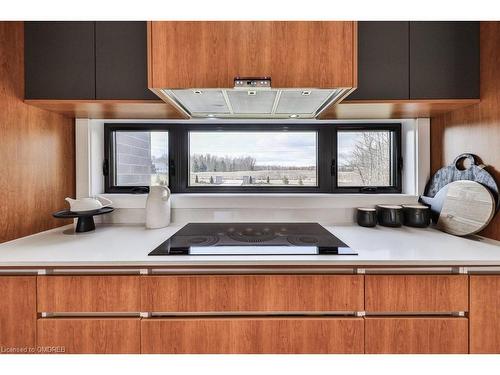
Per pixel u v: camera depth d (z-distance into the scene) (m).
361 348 1.03
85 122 1.64
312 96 1.20
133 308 1.02
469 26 1.25
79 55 1.24
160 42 1.08
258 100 1.26
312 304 1.03
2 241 1.23
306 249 1.12
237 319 1.03
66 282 1.01
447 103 1.28
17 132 1.27
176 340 1.03
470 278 1.01
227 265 1.01
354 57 1.08
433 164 1.63
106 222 1.67
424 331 1.02
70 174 1.62
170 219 1.68
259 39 1.08
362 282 1.02
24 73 1.25
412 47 1.25
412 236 1.35
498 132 1.20
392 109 1.41
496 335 1.02
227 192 1.85
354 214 1.69
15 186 1.28
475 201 1.27
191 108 1.42
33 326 1.02
